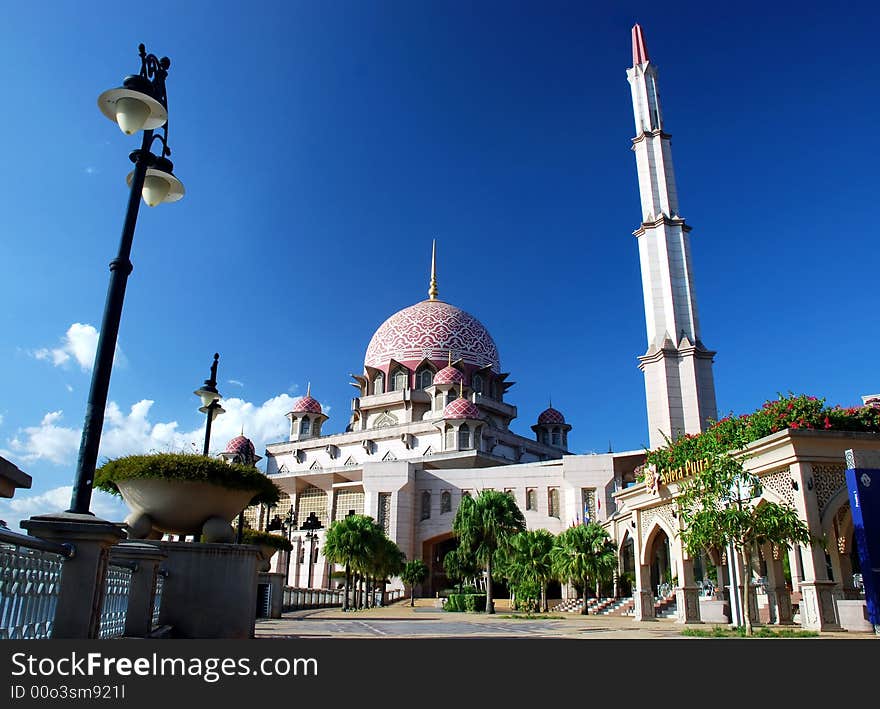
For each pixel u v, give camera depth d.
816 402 22.11
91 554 7.94
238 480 14.38
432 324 86.56
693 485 21.53
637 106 45.78
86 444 8.52
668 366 38.03
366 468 68.88
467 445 72.19
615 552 45.50
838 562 21.50
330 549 46.00
